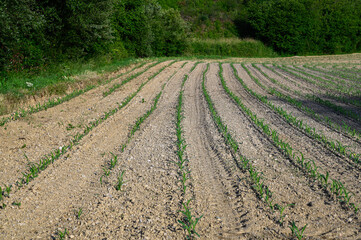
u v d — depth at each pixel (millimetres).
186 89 13570
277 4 41250
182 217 3773
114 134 7152
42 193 4352
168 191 4445
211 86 14484
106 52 21156
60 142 6500
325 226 3510
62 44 17062
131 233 3432
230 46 38812
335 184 4465
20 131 7117
